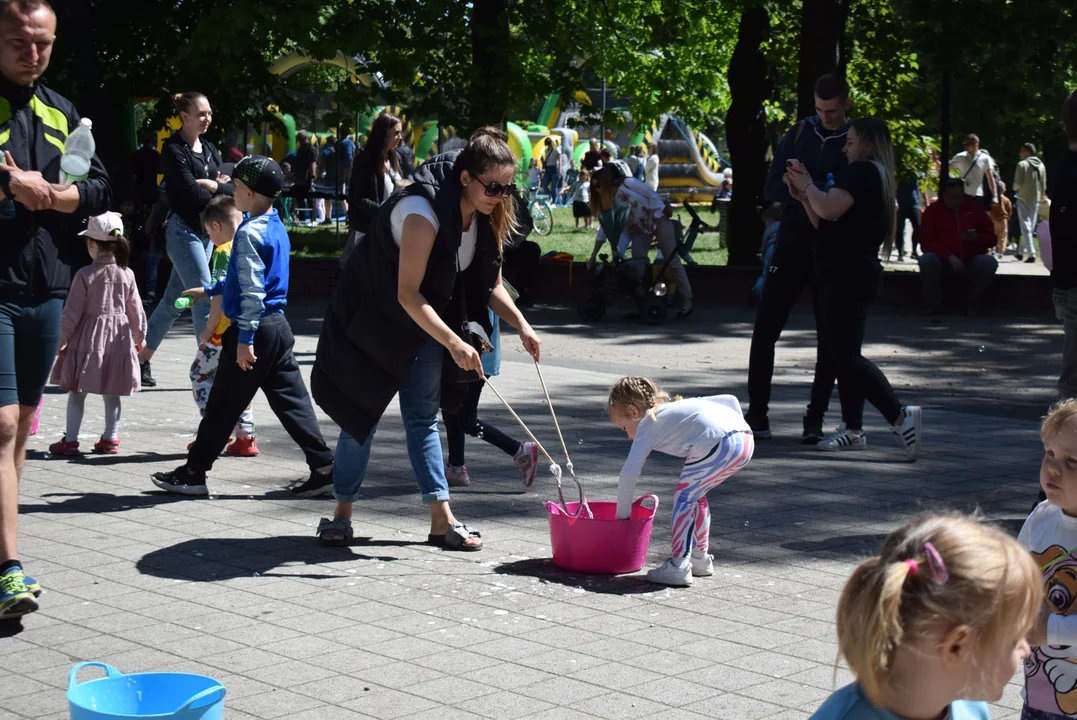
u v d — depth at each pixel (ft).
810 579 18.43
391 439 28.91
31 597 15.76
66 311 25.84
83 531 20.57
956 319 53.47
